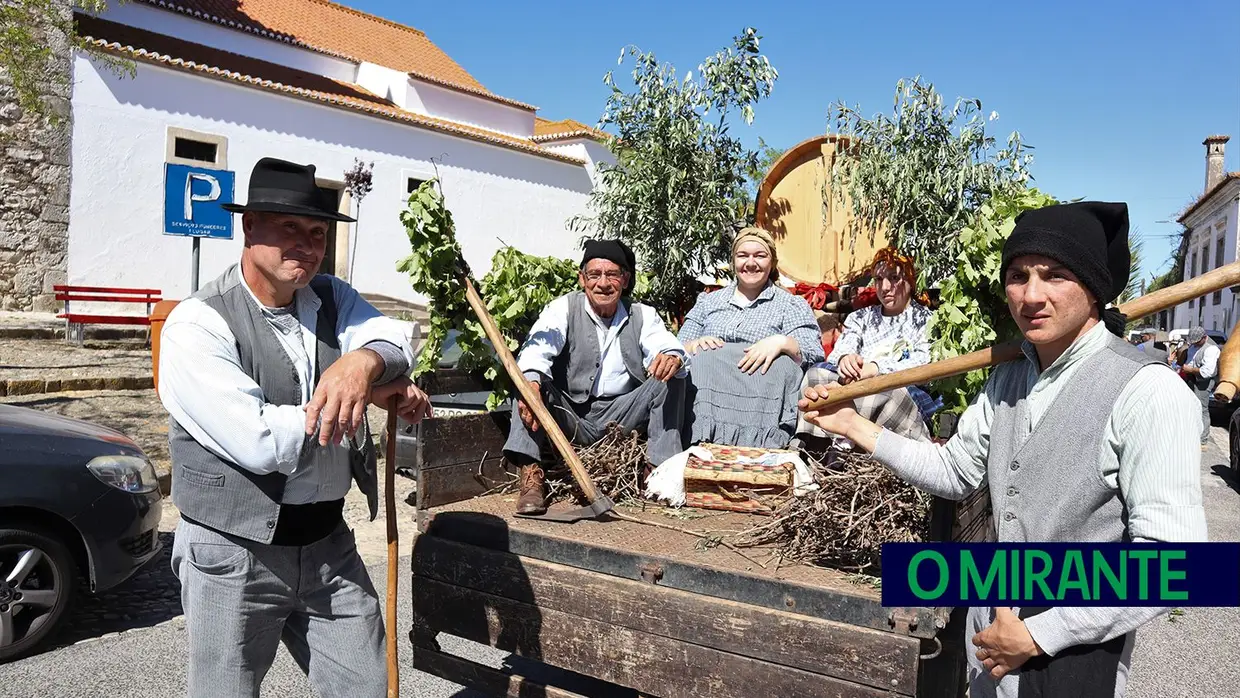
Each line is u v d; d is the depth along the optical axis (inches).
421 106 885.2
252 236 91.0
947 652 99.3
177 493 90.5
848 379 137.2
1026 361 81.9
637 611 102.3
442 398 259.6
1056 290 73.3
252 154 700.0
